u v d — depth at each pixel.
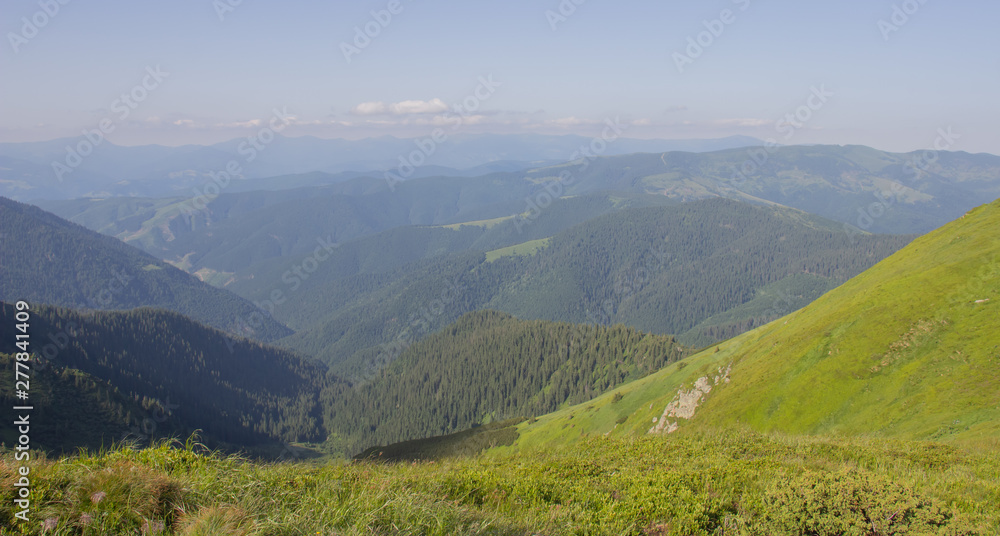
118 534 6.32
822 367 47.88
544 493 10.91
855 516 7.98
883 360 43.22
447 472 12.45
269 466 10.09
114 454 8.36
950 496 9.88
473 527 7.62
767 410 49.06
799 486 8.75
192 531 6.14
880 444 18.36
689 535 8.98
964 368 35.88
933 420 32.19
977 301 41.75
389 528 7.10
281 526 6.55
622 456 17.42
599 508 10.17
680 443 19.52
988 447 18.33
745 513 9.19
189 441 9.34
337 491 8.36
